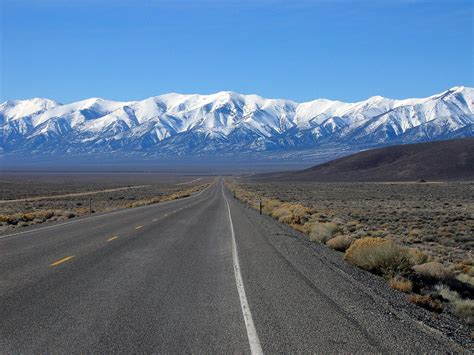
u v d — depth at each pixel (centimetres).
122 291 1155
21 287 1177
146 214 3919
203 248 1941
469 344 914
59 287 1184
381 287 1378
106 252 1777
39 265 1483
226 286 1234
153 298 1095
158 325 895
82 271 1396
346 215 4681
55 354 744
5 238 2191
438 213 4909
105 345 785
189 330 870
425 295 1345
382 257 1590
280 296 1133
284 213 3866
